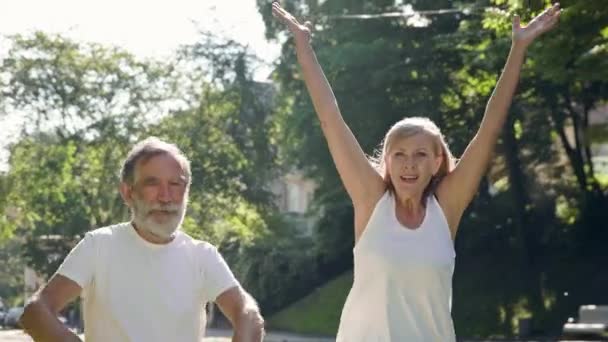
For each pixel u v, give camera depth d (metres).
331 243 50.03
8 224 47.16
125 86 45.50
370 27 43.03
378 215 5.44
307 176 47.34
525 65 21.42
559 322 40.38
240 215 48.50
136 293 4.84
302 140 45.38
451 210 5.62
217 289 4.94
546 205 45.81
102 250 4.87
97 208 45.81
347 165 5.59
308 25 5.87
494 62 28.73
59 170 44.66
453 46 33.28
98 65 45.22
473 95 42.28
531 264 44.09
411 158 5.41
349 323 5.41
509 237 45.69
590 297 41.66
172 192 4.86
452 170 5.66
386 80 41.03
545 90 39.44
